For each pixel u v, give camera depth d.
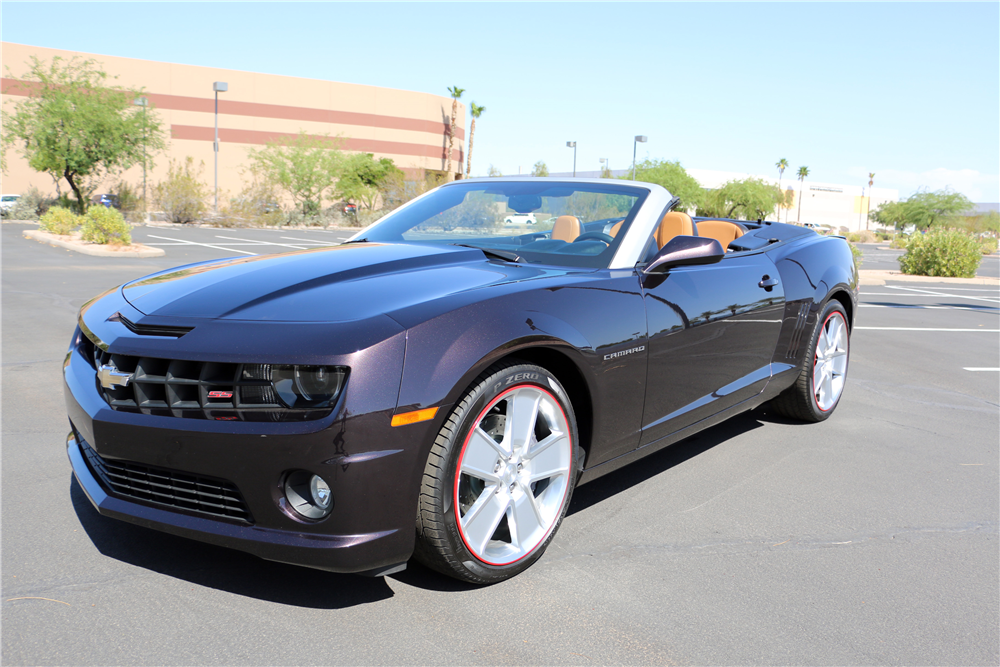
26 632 1.88
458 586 2.24
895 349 7.35
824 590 2.33
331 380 1.85
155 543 2.42
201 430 1.88
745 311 3.30
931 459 3.77
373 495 1.88
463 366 1.99
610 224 2.94
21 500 2.74
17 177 40.34
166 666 1.77
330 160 42.34
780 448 3.88
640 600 2.20
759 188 56.44
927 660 1.96
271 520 1.89
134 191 36.97
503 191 3.35
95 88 31.19
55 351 5.52
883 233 71.94
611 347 2.48
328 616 2.03
